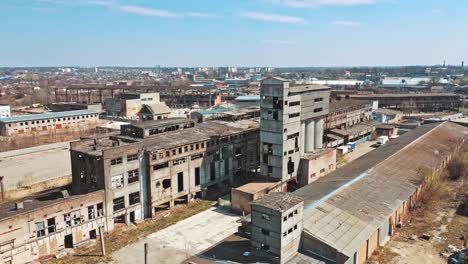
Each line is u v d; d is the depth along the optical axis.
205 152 77.06
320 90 89.94
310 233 47.28
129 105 189.50
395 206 60.91
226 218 67.81
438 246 55.44
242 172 88.12
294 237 46.56
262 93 78.94
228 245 49.22
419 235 59.16
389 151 93.31
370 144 131.62
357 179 68.56
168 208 71.62
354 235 49.72
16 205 52.12
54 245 53.97
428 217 66.19
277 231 44.19
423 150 96.00
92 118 167.50
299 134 82.50
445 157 95.19
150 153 65.44
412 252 53.78
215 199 76.94
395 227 61.25
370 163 81.31
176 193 71.75
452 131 124.25
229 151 83.19
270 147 80.06
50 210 53.06
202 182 77.25
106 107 198.25
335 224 51.16
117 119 178.00
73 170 65.62
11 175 89.69
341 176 73.75
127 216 64.12
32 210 51.09
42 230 52.53
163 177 68.62
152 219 66.94
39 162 101.44
